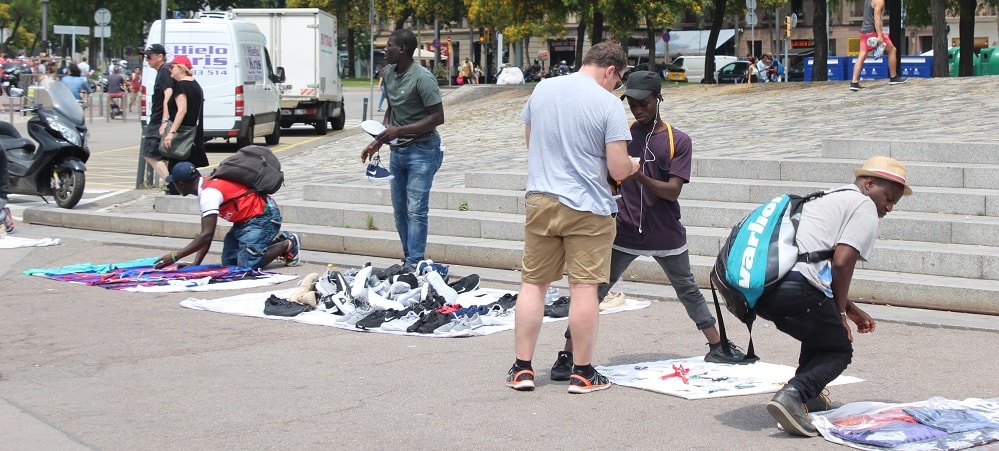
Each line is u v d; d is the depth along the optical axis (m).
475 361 6.91
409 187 9.50
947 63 25.73
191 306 8.73
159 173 14.05
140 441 5.29
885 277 8.58
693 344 7.38
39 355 7.20
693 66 59.91
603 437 5.29
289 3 70.50
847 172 10.73
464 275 10.02
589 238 5.97
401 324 7.92
